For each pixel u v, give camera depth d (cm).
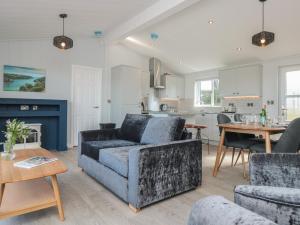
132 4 382
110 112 604
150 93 680
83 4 358
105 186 265
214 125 608
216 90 671
